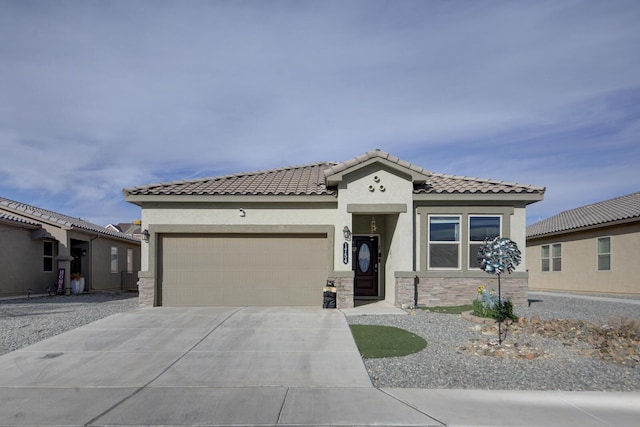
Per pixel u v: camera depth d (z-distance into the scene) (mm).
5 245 18141
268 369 7617
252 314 12273
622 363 7938
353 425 5422
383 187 13984
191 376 7277
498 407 6023
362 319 11656
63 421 5531
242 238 14227
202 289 14102
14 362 8008
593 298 18750
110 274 25625
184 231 14055
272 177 16531
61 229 20266
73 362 8023
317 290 14117
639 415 5789
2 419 5594
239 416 5684
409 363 7934
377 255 16422
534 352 8445
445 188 14430
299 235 14273
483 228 14422
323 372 7473
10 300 17531
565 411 5902
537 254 27547
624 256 19984
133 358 8242
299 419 5590
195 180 15344
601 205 24953
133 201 13891
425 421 5539
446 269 14289
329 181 13867
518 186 14438
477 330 10180
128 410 5883
